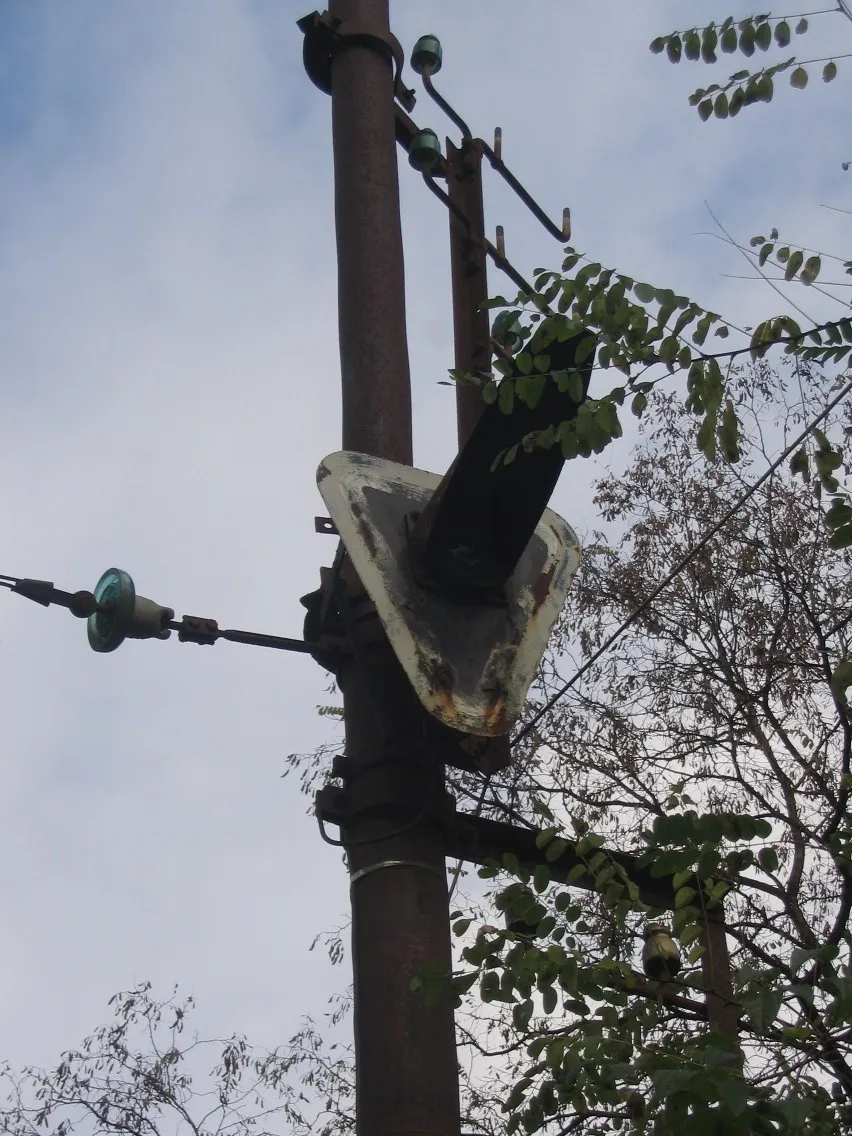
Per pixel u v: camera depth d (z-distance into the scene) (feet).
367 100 21.49
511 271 22.91
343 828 16.78
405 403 19.56
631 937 25.32
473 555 16.40
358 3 22.27
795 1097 12.26
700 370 15.17
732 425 14.94
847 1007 12.41
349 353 19.76
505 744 17.78
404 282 20.57
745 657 37.35
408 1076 15.12
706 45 16.69
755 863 14.51
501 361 15.06
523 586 17.20
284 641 17.65
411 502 16.94
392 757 16.69
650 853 14.64
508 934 15.51
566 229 24.77
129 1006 34.99
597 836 16.60
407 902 16.07
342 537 16.33
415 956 15.78
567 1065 14.47
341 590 17.51
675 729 37.01
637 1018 15.10
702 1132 11.98
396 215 20.93
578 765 36.37
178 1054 34.37
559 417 15.43
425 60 23.24
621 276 15.38
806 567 37.76
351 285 20.20
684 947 16.15
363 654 17.21
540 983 15.05
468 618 16.51
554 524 18.01
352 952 16.19
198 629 17.42
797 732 35.55
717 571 38.22
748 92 16.78
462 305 21.70
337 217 20.88
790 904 30.91
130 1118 33.47
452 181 22.62
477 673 16.25
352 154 21.13
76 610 17.24
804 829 28.86
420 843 16.47
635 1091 14.82
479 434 15.51
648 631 38.22
